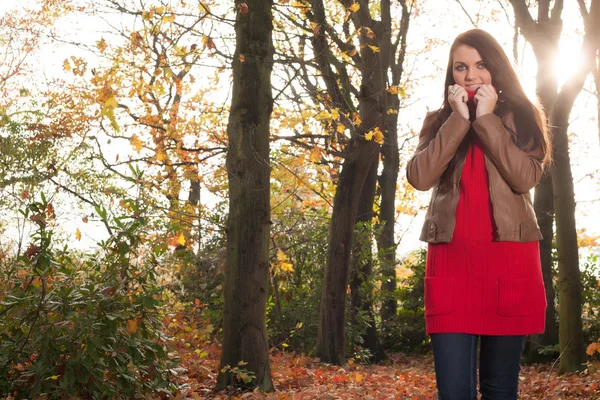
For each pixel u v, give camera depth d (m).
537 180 2.53
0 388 4.61
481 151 2.58
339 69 12.20
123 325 4.94
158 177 10.09
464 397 2.48
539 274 2.58
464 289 2.50
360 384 8.23
